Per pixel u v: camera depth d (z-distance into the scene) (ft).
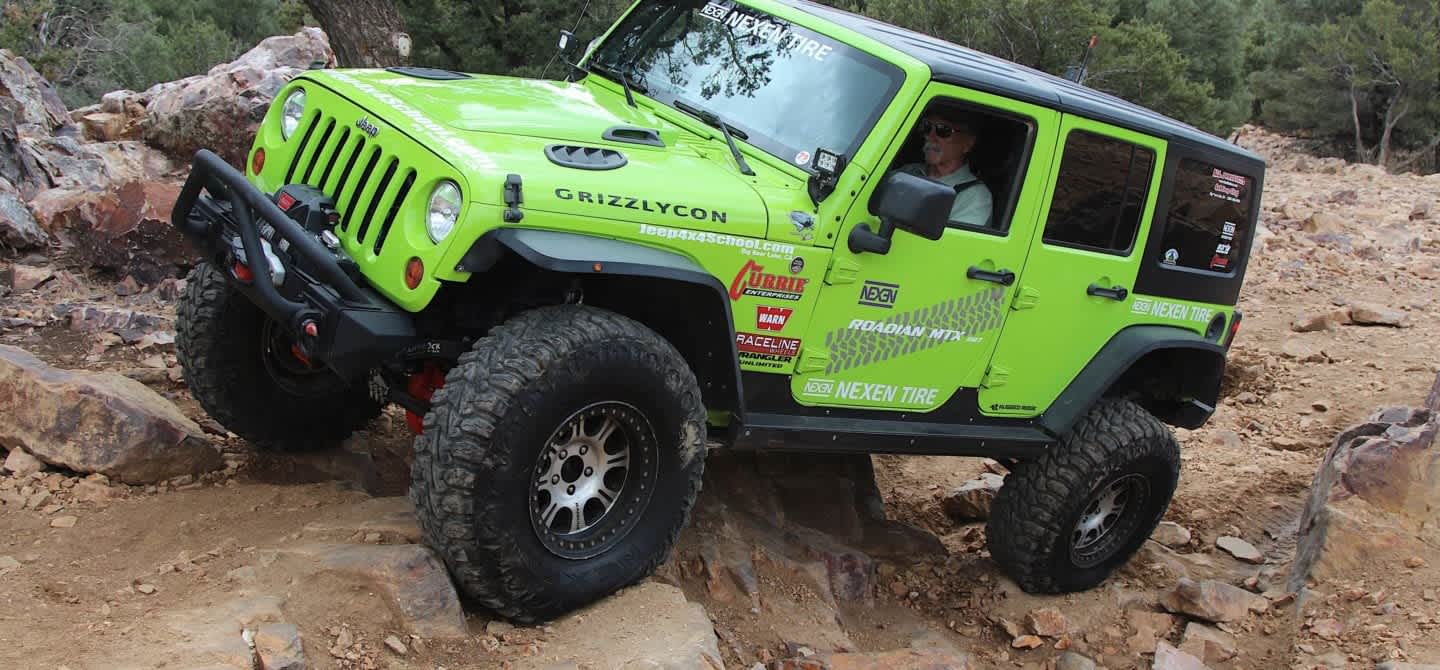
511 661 12.12
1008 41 80.59
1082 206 16.69
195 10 150.82
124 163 28.63
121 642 10.78
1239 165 18.78
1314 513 19.22
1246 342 33.55
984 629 18.21
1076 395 17.60
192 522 13.93
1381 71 120.78
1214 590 18.31
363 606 12.20
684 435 13.30
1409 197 60.64
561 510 13.11
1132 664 17.58
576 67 17.47
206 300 15.12
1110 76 84.02
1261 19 144.15
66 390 14.89
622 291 13.73
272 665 10.87
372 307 12.25
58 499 14.28
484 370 11.93
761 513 18.37
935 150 15.24
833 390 15.23
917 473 24.98
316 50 31.83
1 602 11.46
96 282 23.63
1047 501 17.76
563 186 12.16
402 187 12.46
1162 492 19.06
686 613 13.39
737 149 14.53
